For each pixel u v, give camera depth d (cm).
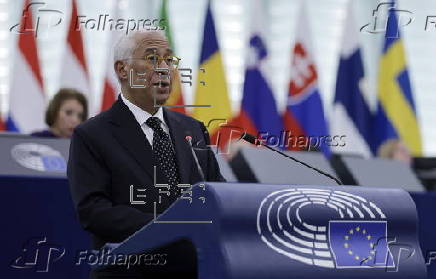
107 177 772
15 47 1853
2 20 1872
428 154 2458
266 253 564
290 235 582
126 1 2006
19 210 1177
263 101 2117
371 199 632
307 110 2169
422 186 1620
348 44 2242
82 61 1872
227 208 557
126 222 723
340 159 1577
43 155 1228
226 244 552
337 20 2386
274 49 2323
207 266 559
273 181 1409
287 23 2330
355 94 2236
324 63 2362
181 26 2200
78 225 1205
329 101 2348
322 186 619
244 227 563
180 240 584
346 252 602
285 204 585
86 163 774
